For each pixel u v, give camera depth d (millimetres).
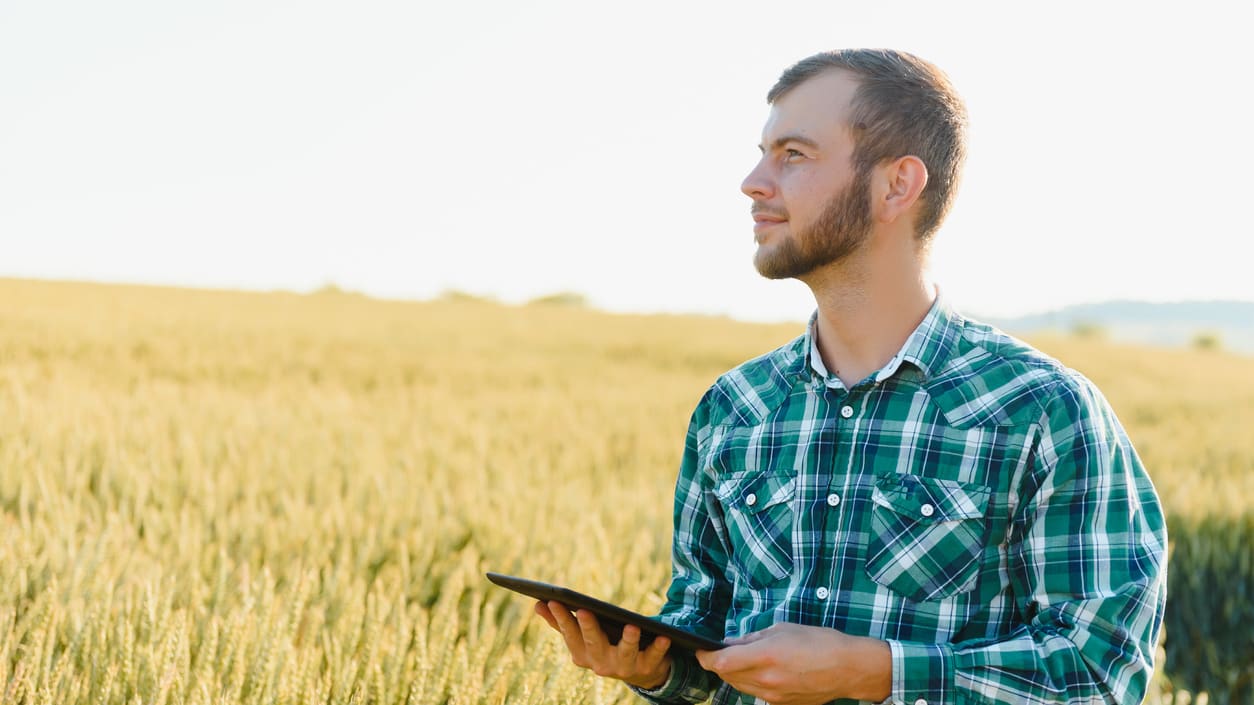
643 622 1597
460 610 3738
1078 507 1575
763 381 1889
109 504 5000
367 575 4027
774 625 1577
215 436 6871
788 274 1760
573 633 1737
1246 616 5711
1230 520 6305
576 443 8312
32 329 18781
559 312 39281
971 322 1778
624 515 5219
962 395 1676
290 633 2824
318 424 8406
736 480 1843
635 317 37750
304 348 18703
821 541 1709
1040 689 1499
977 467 1634
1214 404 16312
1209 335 51062
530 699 2479
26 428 6855
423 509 4832
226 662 2570
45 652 2709
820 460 1744
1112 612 1525
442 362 17609
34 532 4066
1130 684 1530
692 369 20203
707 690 1878
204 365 14445
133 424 7234
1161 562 1588
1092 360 25750
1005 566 1631
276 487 5605
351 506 4926
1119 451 1623
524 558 4352
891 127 1682
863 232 1702
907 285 1746
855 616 1652
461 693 2484
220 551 3699
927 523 1633
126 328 20469
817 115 1707
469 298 53062
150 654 2490
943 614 1614
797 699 1531
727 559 1955
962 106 1765
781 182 1728
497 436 8367
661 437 8977
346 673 2590
